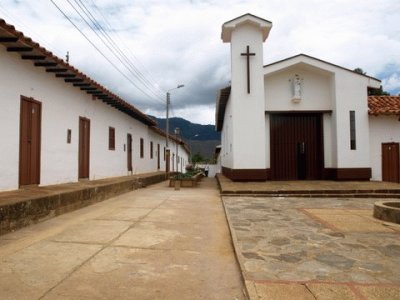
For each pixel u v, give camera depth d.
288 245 4.72
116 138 14.23
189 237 5.33
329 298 2.98
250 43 13.26
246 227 5.88
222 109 18.80
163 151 26.52
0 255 4.23
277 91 13.86
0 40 6.39
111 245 4.75
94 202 8.88
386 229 5.74
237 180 12.91
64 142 9.54
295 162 14.04
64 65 8.11
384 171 13.37
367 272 3.64
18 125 7.36
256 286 3.23
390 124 13.48
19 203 5.61
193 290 3.30
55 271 3.70
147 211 7.71
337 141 13.20
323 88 13.86
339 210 7.73
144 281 3.48
